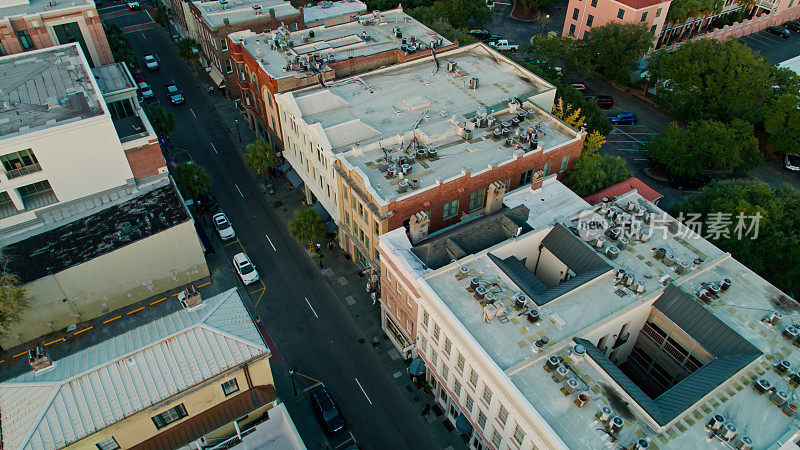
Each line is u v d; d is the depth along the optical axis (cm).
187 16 11156
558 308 4656
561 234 5353
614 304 4697
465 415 4931
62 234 6172
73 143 6003
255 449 4088
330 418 5222
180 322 4172
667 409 3969
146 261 6288
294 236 7250
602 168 7156
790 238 6219
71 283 5912
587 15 11394
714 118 9162
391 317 5906
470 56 8788
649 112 10281
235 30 9150
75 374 3744
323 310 6506
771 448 3747
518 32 13088
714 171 8812
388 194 5784
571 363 4228
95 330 6212
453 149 6556
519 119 6969
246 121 9862
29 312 5850
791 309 4753
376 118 7119
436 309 4678
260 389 4259
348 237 6838
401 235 5409
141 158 6606
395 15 10125
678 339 4684
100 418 3625
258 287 6775
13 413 3656
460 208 6225
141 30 13088
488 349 4316
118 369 3812
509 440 4278
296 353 6006
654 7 10556
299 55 8244
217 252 7256
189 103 10325
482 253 5119
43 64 7112
